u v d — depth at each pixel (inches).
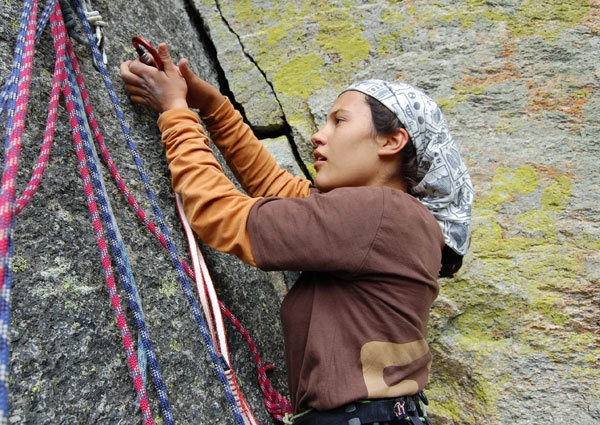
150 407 36.2
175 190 44.4
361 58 86.3
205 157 44.0
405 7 88.9
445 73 81.1
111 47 51.1
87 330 34.7
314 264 39.2
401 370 39.3
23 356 30.7
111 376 34.8
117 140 45.5
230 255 54.7
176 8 78.4
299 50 89.4
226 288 51.1
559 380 59.0
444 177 45.1
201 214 41.8
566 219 67.6
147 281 41.3
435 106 46.4
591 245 65.2
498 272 65.7
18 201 31.2
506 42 81.6
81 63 45.4
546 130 74.2
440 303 65.1
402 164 44.8
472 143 75.3
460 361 62.3
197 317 41.9
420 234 40.6
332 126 46.8
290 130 84.3
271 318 57.3
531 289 63.9
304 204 40.5
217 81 88.7
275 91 86.8
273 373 53.3
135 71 48.0
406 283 39.8
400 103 44.3
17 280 32.4
